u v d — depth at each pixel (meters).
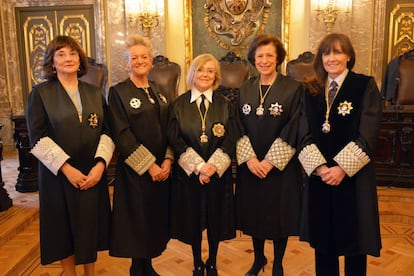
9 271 2.44
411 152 3.91
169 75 5.32
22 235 3.04
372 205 1.84
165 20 5.84
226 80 5.16
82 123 1.98
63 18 6.36
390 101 4.88
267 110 2.18
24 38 6.51
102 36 6.18
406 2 5.64
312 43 5.59
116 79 6.04
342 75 1.92
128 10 5.79
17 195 3.95
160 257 2.84
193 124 2.19
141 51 2.11
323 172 1.88
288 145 2.12
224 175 2.23
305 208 2.03
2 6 6.41
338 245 1.89
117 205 2.15
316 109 1.96
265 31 5.81
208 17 5.87
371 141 1.81
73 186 1.95
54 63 1.97
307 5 5.63
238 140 2.26
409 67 4.69
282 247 2.28
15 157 6.14
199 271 2.31
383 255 2.82
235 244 3.05
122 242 2.12
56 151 1.89
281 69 5.84
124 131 2.08
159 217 2.21
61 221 1.96
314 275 2.53
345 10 5.47
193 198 2.20
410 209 3.53
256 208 2.23
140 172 2.07
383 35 5.61
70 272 2.10
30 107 1.93
